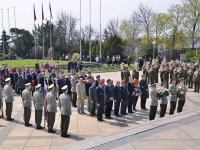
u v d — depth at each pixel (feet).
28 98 58.18
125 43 254.68
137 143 32.76
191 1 220.84
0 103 65.92
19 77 90.79
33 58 275.59
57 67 142.51
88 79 71.15
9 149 45.16
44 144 47.26
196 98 91.61
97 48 238.07
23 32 311.68
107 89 64.39
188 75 113.39
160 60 205.46
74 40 322.96
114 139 34.42
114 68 186.09
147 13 265.34
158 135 35.55
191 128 38.40
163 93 60.80
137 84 74.69
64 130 50.70
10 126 58.39
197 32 224.33
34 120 62.95
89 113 69.51
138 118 65.05
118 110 67.41
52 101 53.31
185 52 230.48
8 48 345.92
